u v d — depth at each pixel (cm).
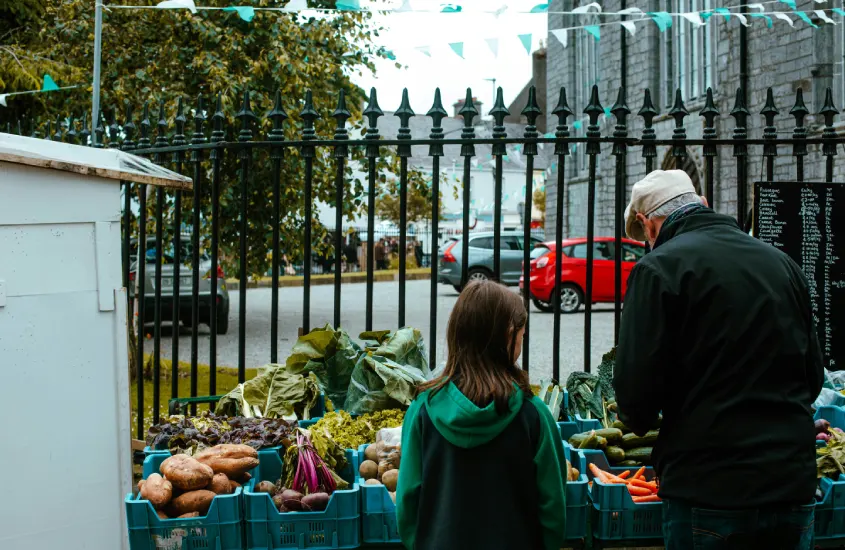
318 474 332
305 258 460
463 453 237
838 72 1509
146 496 312
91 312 322
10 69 845
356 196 1072
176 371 495
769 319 247
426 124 3512
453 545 231
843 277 466
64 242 314
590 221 438
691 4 2027
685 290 252
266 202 991
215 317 482
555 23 2708
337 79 1034
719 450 245
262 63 925
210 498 317
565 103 432
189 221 988
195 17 920
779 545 246
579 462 346
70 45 936
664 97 2169
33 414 308
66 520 318
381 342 467
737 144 449
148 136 523
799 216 460
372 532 320
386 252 3666
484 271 2150
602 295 1622
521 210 4091
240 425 386
